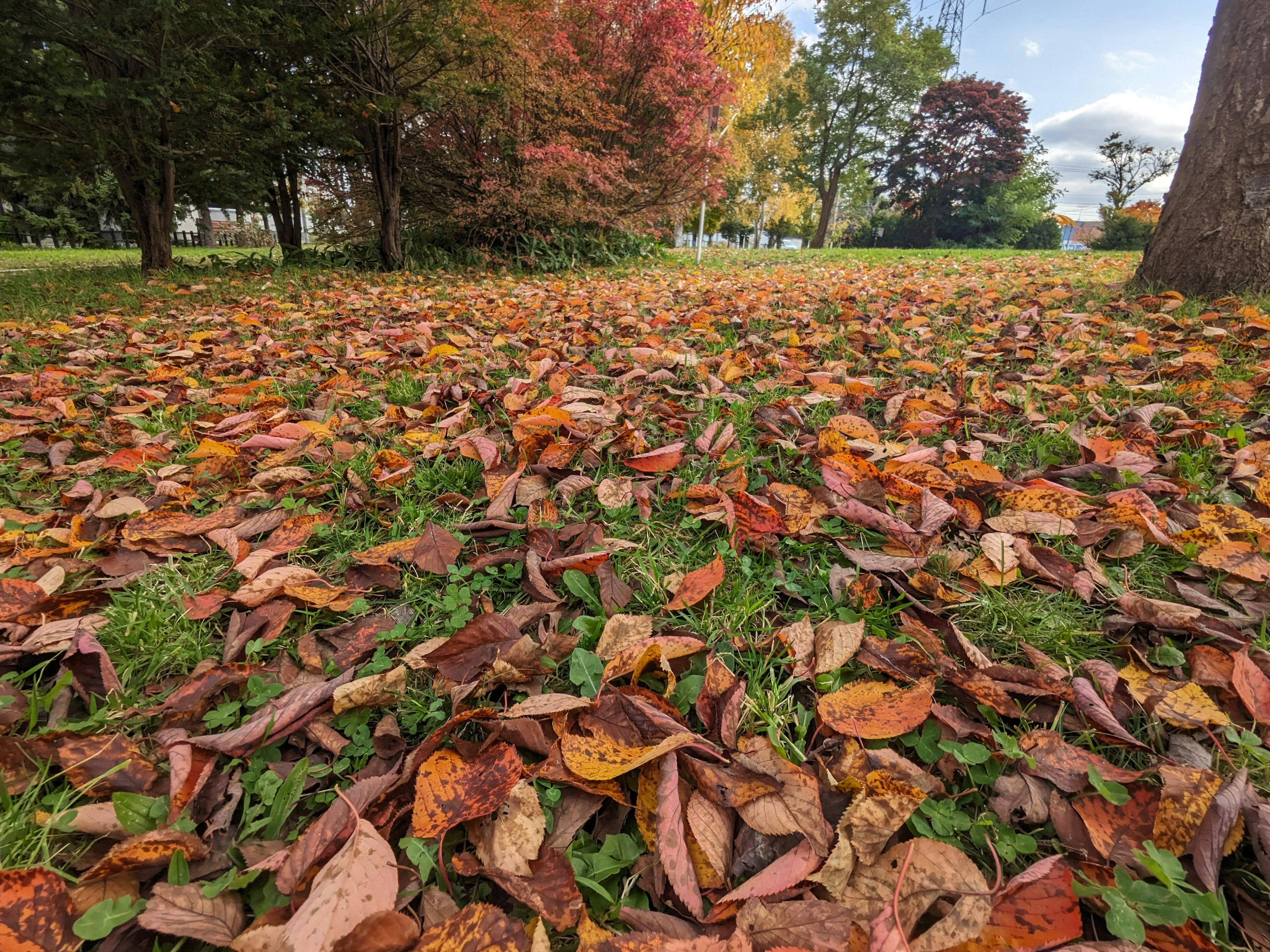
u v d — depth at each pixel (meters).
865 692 1.15
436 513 1.94
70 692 1.23
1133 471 1.89
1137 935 0.75
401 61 9.42
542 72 10.32
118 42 7.01
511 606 1.46
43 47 6.70
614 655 1.26
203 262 10.55
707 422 2.53
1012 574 1.50
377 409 2.86
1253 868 0.91
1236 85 4.24
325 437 2.38
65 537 1.71
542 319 5.01
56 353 3.96
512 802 0.94
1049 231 41.34
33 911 0.77
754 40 16.41
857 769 1.02
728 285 7.25
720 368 3.31
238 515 1.88
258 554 1.63
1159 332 3.64
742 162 27.62
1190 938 0.78
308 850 0.87
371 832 0.85
